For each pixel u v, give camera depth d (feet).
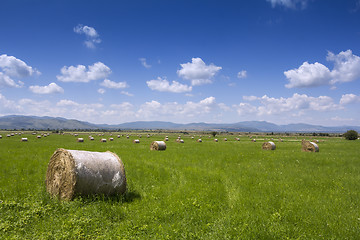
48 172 34.04
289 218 24.30
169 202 28.63
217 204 28.40
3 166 50.24
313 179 42.11
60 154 32.04
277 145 132.57
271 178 43.21
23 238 19.54
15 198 28.73
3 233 20.58
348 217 24.66
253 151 91.20
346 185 38.27
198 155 75.92
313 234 21.04
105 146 112.47
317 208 27.14
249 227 21.68
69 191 29.66
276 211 25.80
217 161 62.13
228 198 31.07
